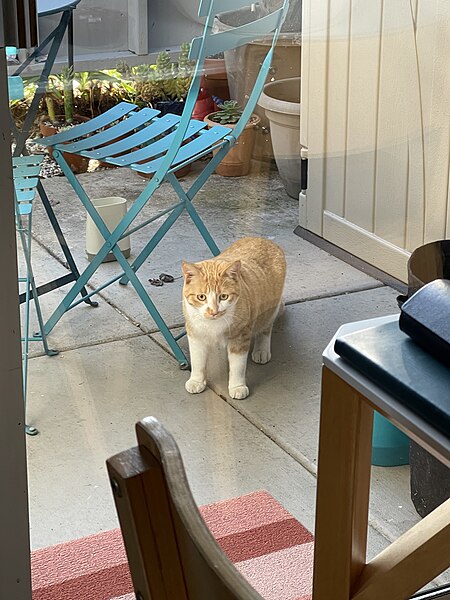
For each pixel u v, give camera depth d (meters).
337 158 2.02
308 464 1.97
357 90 2.00
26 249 1.65
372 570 1.14
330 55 1.92
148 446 0.57
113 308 1.78
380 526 1.88
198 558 0.52
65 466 1.75
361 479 1.11
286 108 1.90
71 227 1.69
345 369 1.00
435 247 2.20
